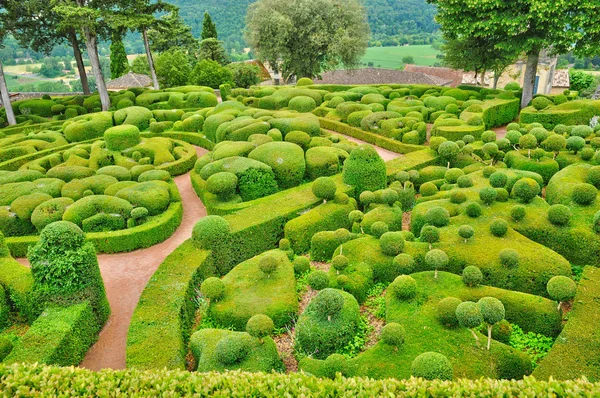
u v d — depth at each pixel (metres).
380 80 59.66
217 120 25.34
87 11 31.97
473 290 10.75
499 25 26.09
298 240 14.37
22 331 11.41
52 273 10.54
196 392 6.75
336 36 44.44
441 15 29.02
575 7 24.48
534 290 11.27
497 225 12.55
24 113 37.84
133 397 6.66
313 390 6.66
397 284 10.66
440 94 31.86
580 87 59.09
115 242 15.06
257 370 8.95
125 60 61.94
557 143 17.33
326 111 30.06
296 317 11.21
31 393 6.73
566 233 12.31
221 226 13.47
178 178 22.53
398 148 23.91
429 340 9.35
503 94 29.64
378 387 6.59
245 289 11.84
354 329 10.38
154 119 30.39
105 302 11.66
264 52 46.03
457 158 19.59
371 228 13.38
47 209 15.98
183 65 51.62
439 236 12.70
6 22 38.97
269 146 19.27
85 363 10.40
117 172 19.81
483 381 6.69
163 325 10.22
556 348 8.69
